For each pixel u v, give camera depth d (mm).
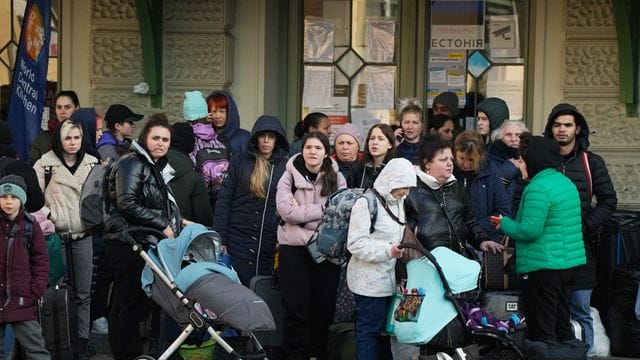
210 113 11516
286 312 10117
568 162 10320
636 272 10789
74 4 12508
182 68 12492
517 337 9844
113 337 9719
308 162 10086
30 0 10922
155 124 9703
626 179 12227
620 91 12133
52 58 12602
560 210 9680
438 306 8922
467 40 12836
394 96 12969
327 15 13016
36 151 11164
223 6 12414
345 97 13023
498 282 10164
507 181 10961
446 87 12883
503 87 12781
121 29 12453
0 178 9594
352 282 9469
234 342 10555
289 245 10055
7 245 9336
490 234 10586
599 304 11148
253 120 12555
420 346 9195
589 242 10391
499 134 11203
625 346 10805
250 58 12555
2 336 9766
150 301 9828
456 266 8977
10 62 12711
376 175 10391
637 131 12172
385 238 9336
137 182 9477
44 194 10531
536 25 12352
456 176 10703
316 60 13039
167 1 12438
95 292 11117
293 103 13016
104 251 10992
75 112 11016
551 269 9680
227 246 10664
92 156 10820
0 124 10008
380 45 12984
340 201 9555
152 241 9445
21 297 9359
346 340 10156
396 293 9391
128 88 12484
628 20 11953
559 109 10234
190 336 9898
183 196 10625
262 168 10562
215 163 11281
